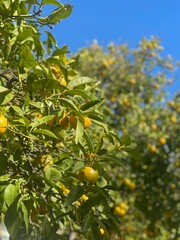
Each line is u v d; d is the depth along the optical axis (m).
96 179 1.72
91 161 1.76
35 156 1.79
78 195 1.70
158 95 6.08
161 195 5.06
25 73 1.74
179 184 5.12
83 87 1.78
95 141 1.95
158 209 4.98
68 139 1.85
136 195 5.09
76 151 1.81
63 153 1.78
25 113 1.74
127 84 6.11
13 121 1.61
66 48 2.01
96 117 1.76
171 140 5.34
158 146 5.29
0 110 1.60
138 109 5.64
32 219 1.77
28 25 1.89
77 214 1.79
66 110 1.71
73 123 1.69
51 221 1.77
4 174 1.73
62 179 1.75
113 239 2.93
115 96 5.81
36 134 1.74
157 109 5.70
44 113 1.74
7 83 1.81
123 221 5.20
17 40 1.76
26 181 1.74
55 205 1.79
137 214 5.24
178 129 5.45
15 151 1.72
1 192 1.55
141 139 5.34
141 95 6.10
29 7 1.83
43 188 1.79
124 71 6.23
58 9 1.84
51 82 1.67
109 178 1.82
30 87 1.70
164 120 5.56
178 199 5.06
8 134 1.62
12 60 1.78
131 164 5.10
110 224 1.85
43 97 1.75
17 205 1.53
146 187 5.11
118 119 5.61
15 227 1.52
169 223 4.84
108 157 1.76
